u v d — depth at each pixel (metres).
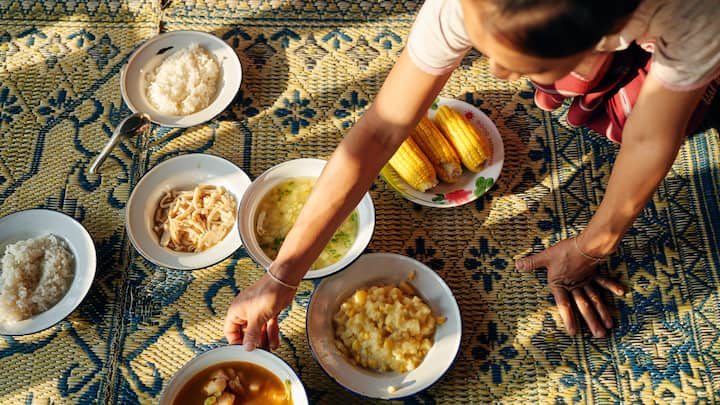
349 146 1.18
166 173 1.62
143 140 1.72
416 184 1.58
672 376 1.44
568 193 1.66
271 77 1.82
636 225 1.62
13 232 1.55
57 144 1.73
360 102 1.79
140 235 1.53
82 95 1.80
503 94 1.80
